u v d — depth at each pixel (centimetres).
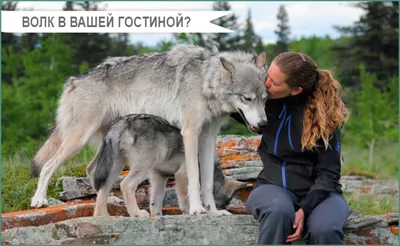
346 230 585
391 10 3184
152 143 618
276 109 584
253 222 570
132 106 699
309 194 531
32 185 747
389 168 1747
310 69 542
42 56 2619
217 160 682
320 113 539
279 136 559
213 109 649
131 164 616
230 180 688
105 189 602
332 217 515
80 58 2989
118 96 702
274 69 547
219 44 2922
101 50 3038
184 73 666
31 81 2466
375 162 1781
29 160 957
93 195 708
